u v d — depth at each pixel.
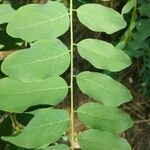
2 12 0.24
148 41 0.32
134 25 0.29
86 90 0.22
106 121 0.22
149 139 0.63
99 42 0.23
